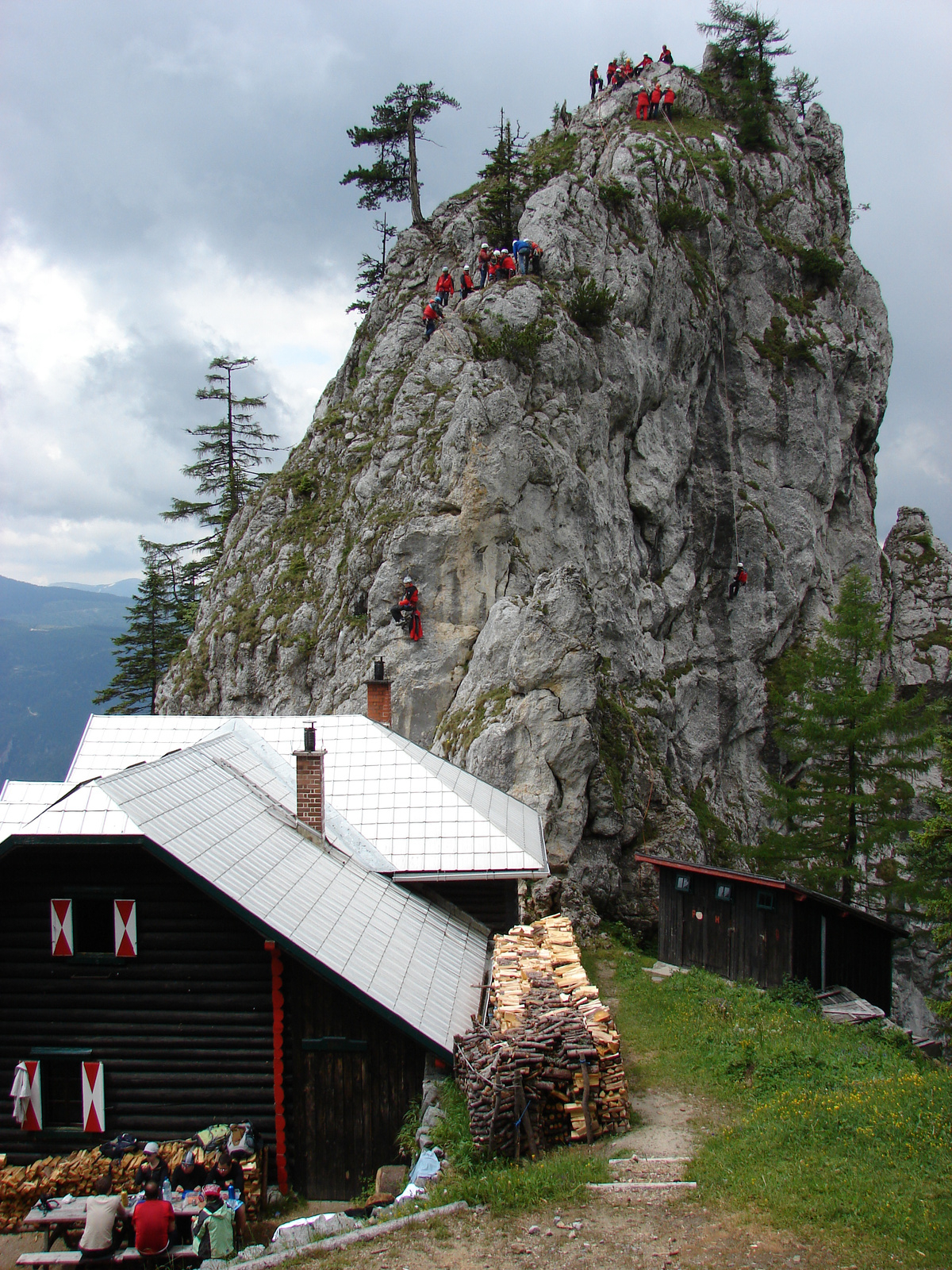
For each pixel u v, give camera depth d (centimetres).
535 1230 1006
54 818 1379
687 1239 972
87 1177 1334
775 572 4534
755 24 5422
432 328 4097
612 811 2775
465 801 1989
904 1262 898
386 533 3653
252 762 1959
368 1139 1416
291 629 3975
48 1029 1432
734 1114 1375
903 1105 1257
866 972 2216
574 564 3186
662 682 3912
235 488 6297
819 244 5175
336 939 1455
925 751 3055
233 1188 1266
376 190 5556
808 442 4750
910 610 5322
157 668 6088
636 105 5078
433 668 3409
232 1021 1416
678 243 4438
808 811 3064
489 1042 1319
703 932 2244
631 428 4059
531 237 4009
